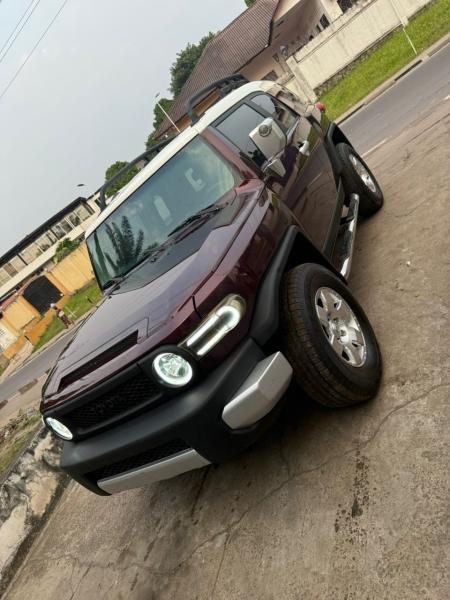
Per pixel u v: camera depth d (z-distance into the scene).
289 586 2.26
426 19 19.09
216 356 2.40
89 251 4.08
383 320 3.33
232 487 3.06
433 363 2.70
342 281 3.45
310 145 4.37
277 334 2.66
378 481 2.32
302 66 24.00
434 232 3.91
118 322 2.78
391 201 5.07
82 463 2.73
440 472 2.15
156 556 3.14
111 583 3.26
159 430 2.38
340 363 2.63
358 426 2.68
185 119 33.38
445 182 4.55
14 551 4.47
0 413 14.47
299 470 2.74
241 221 2.82
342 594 2.04
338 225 4.14
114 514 3.95
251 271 2.61
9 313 33.62
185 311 2.38
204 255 2.70
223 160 3.46
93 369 2.61
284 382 2.41
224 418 2.32
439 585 1.81
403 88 12.09
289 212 3.21
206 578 2.68
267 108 4.31
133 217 3.77
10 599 4.04
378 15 22.80
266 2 34.84
